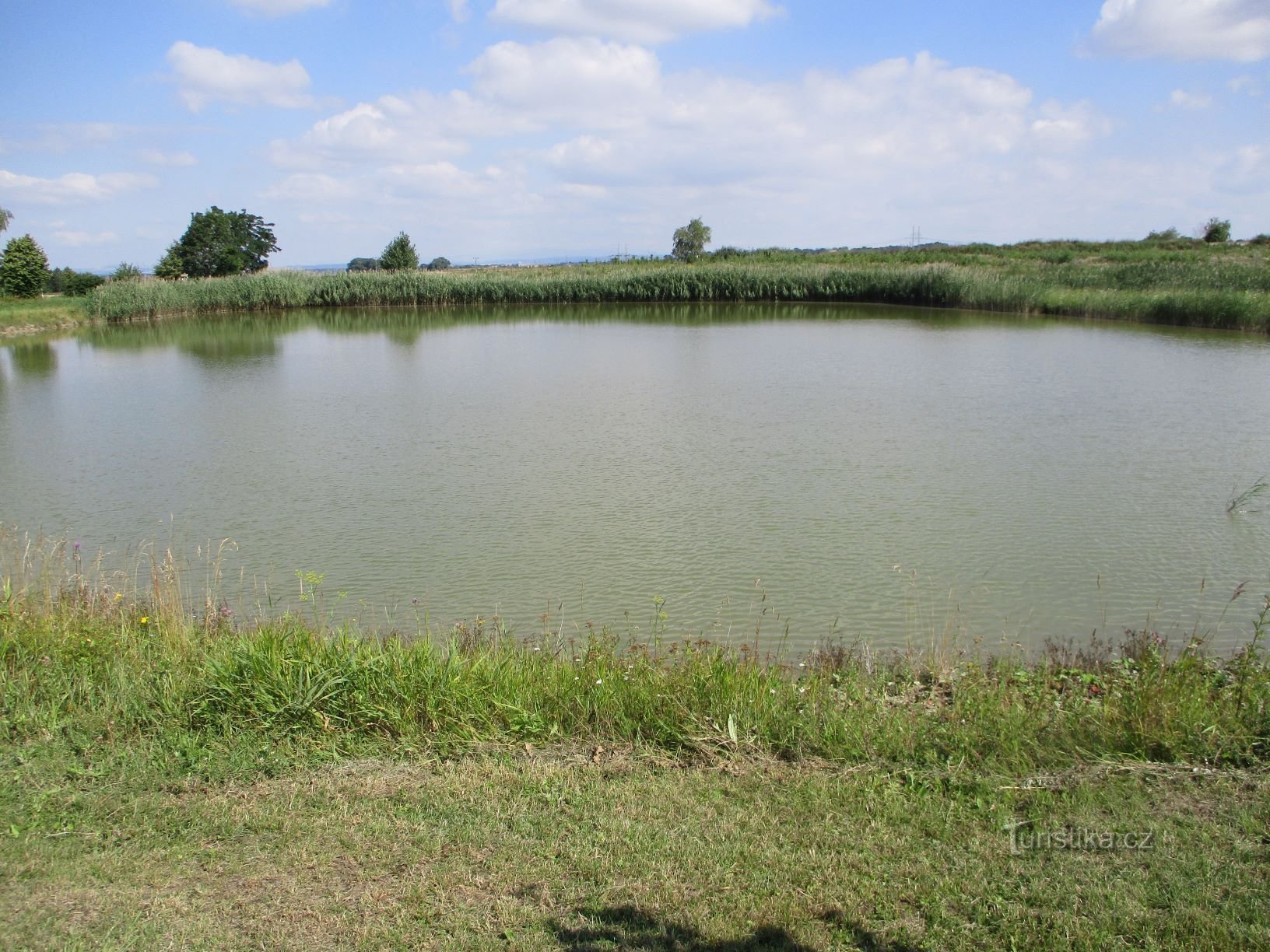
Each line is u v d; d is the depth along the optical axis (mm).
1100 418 16438
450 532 10547
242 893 3494
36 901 3434
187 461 14164
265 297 48156
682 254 68625
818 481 12516
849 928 3283
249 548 10078
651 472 13125
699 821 3990
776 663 6168
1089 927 3266
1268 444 14305
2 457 14594
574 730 4926
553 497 11922
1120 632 7730
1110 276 39938
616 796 4207
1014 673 6051
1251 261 47625
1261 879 3521
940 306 43562
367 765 4547
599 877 3580
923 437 15148
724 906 3404
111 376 24234
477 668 5355
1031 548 9781
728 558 9602
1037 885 3502
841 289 48344
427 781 4371
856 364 24281
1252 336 28375
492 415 17766
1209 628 7766
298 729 4855
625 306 48469
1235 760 4473
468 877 3582
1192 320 31406
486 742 4785
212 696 5016
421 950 3158
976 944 3199
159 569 8172
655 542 10102
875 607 8320
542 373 23703
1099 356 24688
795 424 16422
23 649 5664
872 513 11047
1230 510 10977
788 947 3188
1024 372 22234
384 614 8219
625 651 7133
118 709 4996
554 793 4238
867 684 5738
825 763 4535
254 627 6902
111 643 5949
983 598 8492
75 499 12055
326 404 19359
